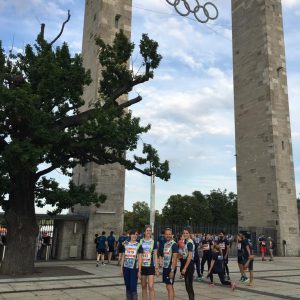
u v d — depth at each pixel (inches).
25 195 703.7
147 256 380.8
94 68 1247.5
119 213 1142.3
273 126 1422.2
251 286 560.7
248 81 1577.3
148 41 762.8
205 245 649.6
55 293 482.6
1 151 693.9
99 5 1290.6
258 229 1387.8
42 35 788.6
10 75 709.9
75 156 762.2
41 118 648.4
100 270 757.9
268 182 1403.8
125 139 713.0
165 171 749.9
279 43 1546.5
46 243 1043.9
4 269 675.4
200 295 476.4
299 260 1150.3
